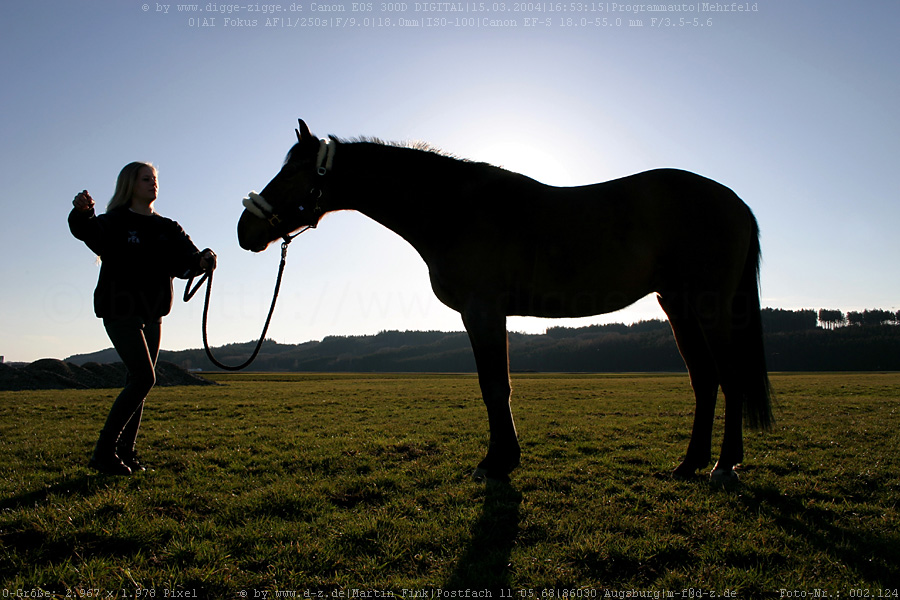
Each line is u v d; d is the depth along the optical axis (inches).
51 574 95.0
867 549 107.0
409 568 100.7
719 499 138.6
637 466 179.9
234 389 682.8
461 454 199.2
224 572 95.3
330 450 207.6
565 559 103.6
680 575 95.6
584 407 397.4
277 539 111.7
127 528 114.1
